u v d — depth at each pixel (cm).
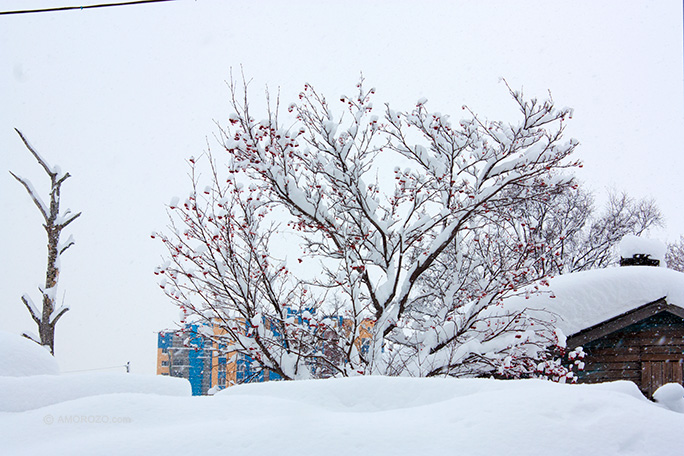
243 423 274
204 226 848
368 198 930
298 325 848
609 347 965
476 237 1012
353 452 244
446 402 307
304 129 877
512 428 258
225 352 888
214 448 249
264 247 917
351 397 340
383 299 899
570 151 906
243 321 889
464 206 934
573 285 962
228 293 852
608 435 253
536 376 841
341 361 906
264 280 891
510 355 820
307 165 942
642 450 246
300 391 348
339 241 910
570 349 912
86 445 258
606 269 1001
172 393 378
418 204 945
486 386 335
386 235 938
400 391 340
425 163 962
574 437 251
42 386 359
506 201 958
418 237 932
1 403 338
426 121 962
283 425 267
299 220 920
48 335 1224
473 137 980
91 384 367
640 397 324
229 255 845
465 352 848
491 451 243
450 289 948
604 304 930
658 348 970
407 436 256
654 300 925
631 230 2592
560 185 941
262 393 354
